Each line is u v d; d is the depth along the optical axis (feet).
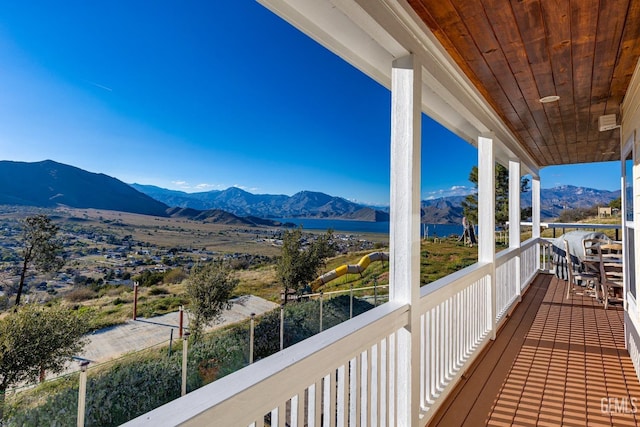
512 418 7.57
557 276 23.90
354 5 4.82
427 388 7.57
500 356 10.84
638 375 9.23
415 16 6.16
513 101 11.21
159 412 2.89
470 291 10.77
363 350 5.19
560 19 6.49
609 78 9.36
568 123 13.91
